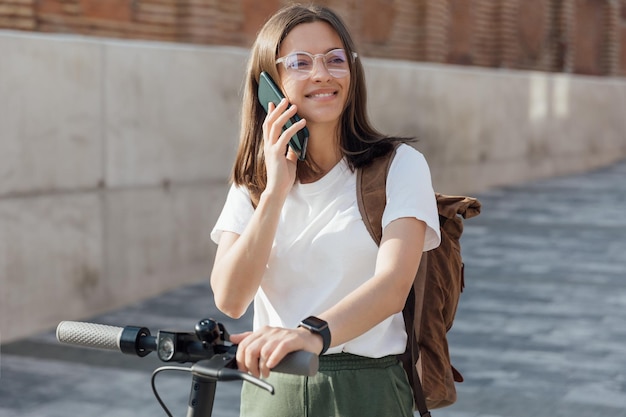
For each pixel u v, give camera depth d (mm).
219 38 12227
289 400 2691
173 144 8891
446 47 18266
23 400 5980
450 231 2914
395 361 2756
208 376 2160
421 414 2777
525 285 9383
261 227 2625
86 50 7898
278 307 2736
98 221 8102
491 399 5941
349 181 2719
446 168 14906
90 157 8000
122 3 10898
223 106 9516
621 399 5965
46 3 9922
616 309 8430
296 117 2676
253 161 2834
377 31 16344
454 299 2939
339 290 2668
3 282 7227
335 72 2668
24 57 7328
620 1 26031
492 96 16250
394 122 13438
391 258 2555
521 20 21031
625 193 16281
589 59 24906
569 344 7273
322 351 2270
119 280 8352
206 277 9453
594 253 11031
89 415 5711
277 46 2715
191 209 9172
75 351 7055
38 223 7512
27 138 7383
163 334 2293
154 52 8617
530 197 15633
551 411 5730
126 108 8336
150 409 5816
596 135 20547
